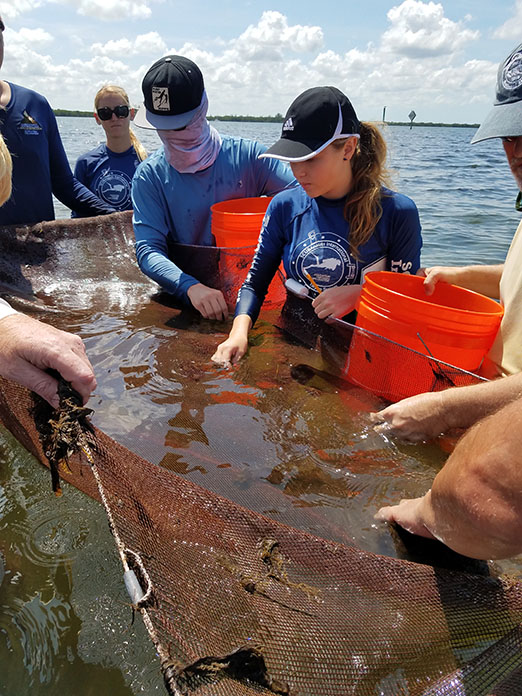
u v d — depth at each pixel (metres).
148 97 3.26
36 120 3.84
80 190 4.46
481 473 1.04
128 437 2.03
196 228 3.70
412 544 1.54
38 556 1.57
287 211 2.99
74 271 3.79
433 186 10.75
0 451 2.02
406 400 2.05
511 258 2.38
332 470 1.88
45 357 1.27
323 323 2.69
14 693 1.21
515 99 1.91
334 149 2.56
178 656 0.90
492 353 2.37
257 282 3.08
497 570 1.47
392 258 2.89
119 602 1.42
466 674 1.07
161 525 1.24
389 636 1.15
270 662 1.00
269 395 2.36
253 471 1.87
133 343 2.85
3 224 3.85
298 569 1.29
